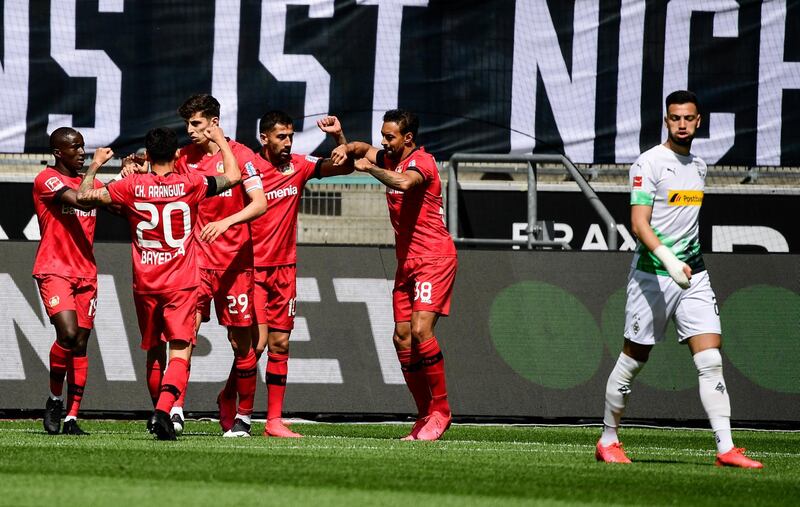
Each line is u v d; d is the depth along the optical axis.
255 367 27.08
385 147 26.73
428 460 20.33
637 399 33.00
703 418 33.03
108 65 40.00
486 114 40.75
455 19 40.59
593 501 15.30
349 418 34.06
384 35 40.47
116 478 16.47
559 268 33.56
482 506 14.45
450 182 40.78
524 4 40.72
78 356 26.83
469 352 33.09
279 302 27.39
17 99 39.84
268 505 13.91
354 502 14.38
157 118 40.06
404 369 27.53
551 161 40.31
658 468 19.75
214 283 26.52
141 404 32.59
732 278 33.47
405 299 27.22
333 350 33.06
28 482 15.84
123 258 33.16
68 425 26.50
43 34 39.84
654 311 20.08
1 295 32.59
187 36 40.06
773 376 33.25
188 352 24.08
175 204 23.36
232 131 40.19
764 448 27.33
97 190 23.44
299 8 40.31
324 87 40.41
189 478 16.62
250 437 26.36
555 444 26.70
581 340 33.28
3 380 32.38
